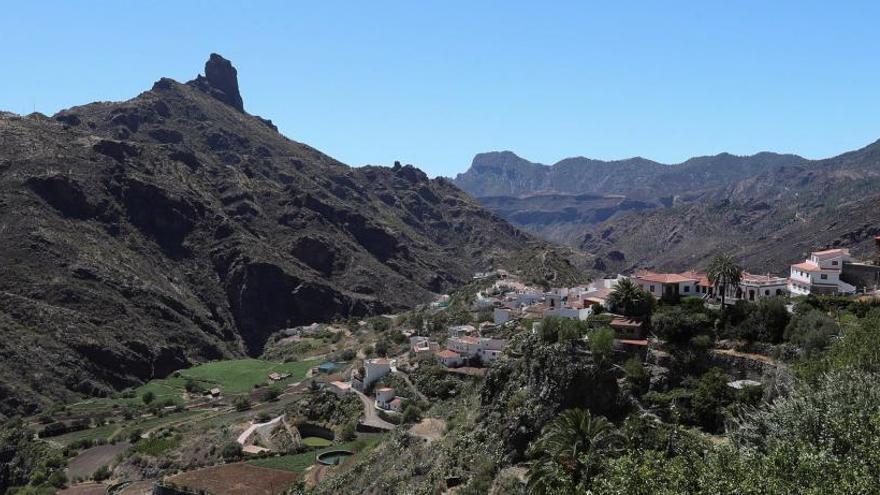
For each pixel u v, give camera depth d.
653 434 67.31
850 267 111.19
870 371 62.66
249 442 138.50
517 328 148.88
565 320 91.44
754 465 44.00
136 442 154.12
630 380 80.88
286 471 120.38
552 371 82.62
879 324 72.31
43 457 149.88
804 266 113.19
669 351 84.88
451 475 81.62
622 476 44.38
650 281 108.38
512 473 74.62
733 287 112.62
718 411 74.31
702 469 44.12
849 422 47.91
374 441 124.00
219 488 113.25
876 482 40.75
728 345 84.94
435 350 159.50
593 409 79.00
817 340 77.44
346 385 158.75
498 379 93.00
